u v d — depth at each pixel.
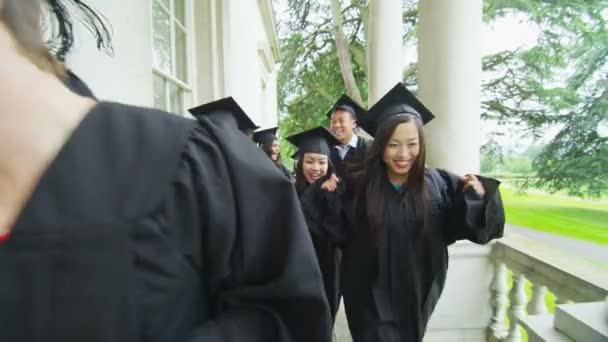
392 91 2.61
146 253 0.55
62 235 0.49
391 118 2.28
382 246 2.35
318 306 0.72
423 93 3.29
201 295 0.68
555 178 6.04
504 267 3.16
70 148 0.54
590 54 6.86
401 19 7.28
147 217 0.56
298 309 0.73
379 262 2.36
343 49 13.91
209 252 0.67
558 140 6.37
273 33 16.58
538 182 6.25
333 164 4.16
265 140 6.33
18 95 0.53
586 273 2.25
